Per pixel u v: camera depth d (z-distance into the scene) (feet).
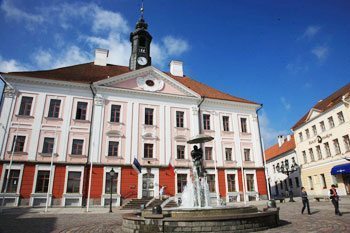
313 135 128.26
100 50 122.31
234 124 114.11
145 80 105.40
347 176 106.73
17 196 79.61
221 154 107.24
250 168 108.88
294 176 151.12
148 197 89.25
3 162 81.41
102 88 97.91
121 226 40.14
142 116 100.83
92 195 85.66
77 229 38.50
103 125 94.73
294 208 64.80
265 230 32.45
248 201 102.42
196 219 30.32
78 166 87.40
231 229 30.53
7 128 84.94
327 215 46.55
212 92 122.72
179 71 136.77
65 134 90.02
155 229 31.40
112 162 91.56
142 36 122.93
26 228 39.91
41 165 84.43
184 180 97.91
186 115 107.65
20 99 88.99
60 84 93.97
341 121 108.99
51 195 82.28
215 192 100.58
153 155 97.55
